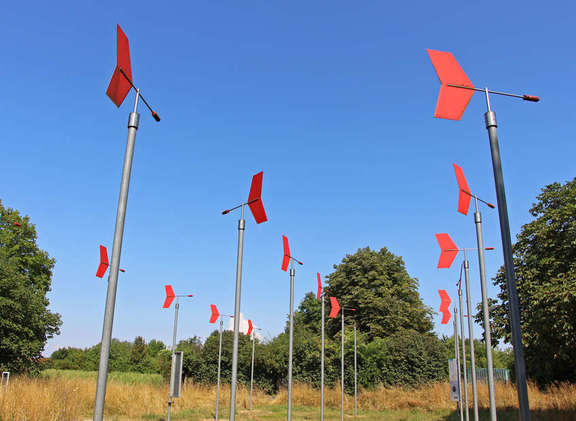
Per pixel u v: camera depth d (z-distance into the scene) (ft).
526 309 71.10
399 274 151.84
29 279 120.47
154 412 86.33
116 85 23.47
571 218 69.62
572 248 68.39
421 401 102.73
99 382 20.38
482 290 41.06
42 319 112.57
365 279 147.23
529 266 74.33
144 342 238.48
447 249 46.39
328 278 160.56
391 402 105.09
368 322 142.51
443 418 86.74
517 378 20.47
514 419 74.23
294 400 113.19
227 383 132.57
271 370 132.87
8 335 102.99
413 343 121.08
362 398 109.50
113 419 75.41
